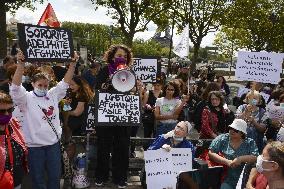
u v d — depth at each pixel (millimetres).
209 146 5547
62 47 5242
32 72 7285
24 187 5543
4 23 21547
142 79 8086
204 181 4434
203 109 6809
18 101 4871
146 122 7926
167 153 5363
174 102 7172
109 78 5898
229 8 26250
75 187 5996
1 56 21406
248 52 7977
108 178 6340
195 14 25875
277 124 6711
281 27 34875
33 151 5016
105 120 5828
